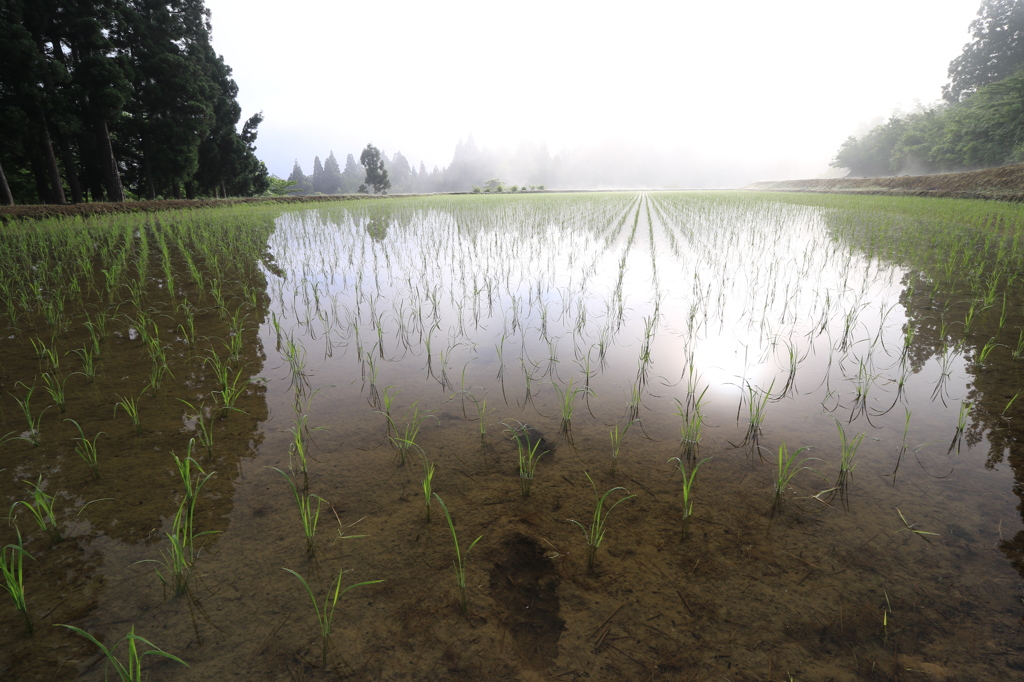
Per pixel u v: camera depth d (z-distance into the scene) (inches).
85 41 851.4
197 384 144.9
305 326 200.8
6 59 724.0
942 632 64.9
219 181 1328.7
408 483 98.0
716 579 73.6
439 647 63.5
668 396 135.9
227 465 104.4
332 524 86.5
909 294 234.4
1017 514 86.7
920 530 83.1
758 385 142.4
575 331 191.8
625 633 65.2
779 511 88.6
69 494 94.7
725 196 1432.1
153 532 84.6
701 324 197.5
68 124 795.4
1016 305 210.8
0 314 211.0
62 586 73.5
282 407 131.0
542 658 61.9
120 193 938.7
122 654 63.1
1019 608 68.3
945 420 119.6
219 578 74.9
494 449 109.7
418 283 276.7
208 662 61.9
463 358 165.6
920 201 772.6
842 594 70.9
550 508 90.0
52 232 431.8
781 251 360.8
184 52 1130.7
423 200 1328.7
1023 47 1829.5
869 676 59.1
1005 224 430.6
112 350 172.1
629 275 286.2
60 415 125.8
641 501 91.7
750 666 60.4
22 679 59.9
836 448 109.0
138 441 113.7
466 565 77.2
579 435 115.6
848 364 156.1
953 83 2041.1
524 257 350.3
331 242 437.1
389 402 128.0
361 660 61.8
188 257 327.3
